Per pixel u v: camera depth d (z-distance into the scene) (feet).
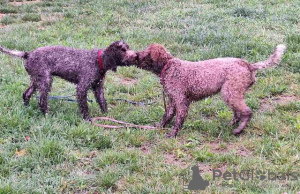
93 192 12.34
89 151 13.73
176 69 14.29
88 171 12.98
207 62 14.34
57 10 28.58
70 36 22.33
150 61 14.44
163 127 14.93
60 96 16.79
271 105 16.30
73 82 15.49
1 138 13.96
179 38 21.67
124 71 18.67
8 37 22.00
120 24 24.54
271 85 17.31
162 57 14.30
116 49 14.90
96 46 20.92
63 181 12.46
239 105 14.17
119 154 13.34
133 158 13.32
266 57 19.31
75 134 14.16
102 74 15.28
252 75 14.34
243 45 20.13
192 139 14.26
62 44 20.92
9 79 17.51
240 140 14.25
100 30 23.13
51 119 14.80
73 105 16.16
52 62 15.23
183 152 13.78
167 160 13.50
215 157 13.43
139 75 18.65
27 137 14.10
